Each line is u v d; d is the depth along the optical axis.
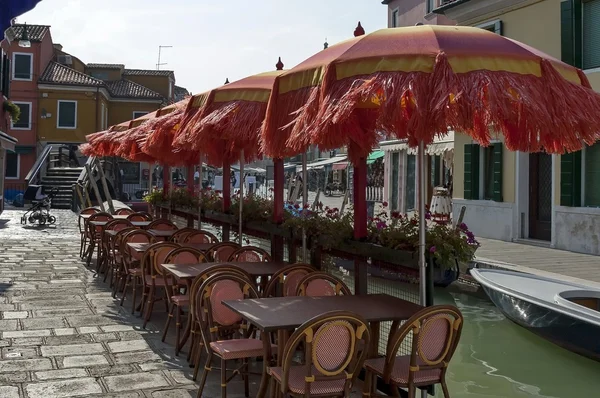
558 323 6.73
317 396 3.53
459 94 3.28
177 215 11.98
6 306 7.30
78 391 4.56
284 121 4.30
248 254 6.73
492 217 15.67
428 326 3.79
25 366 5.11
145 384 4.77
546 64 3.54
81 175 25.47
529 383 6.11
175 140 6.19
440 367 3.85
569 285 8.10
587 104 3.49
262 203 8.06
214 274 4.73
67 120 35.47
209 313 4.55
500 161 15.41
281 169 7.09
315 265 5.95
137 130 9.16
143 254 6.73
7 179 34.62
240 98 5.47
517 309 7.49
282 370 3.57
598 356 6.36
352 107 3.36
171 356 5.51
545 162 14.54
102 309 7.29
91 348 5.69
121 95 39.44
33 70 35.06
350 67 3.65
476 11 16.34
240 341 4.53
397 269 4.75
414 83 3.40
